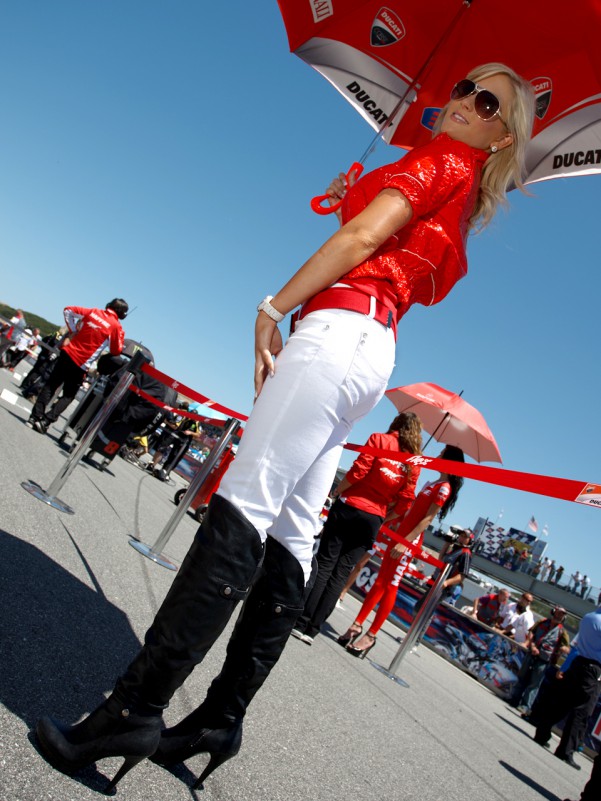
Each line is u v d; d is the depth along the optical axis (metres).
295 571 1.67
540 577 33.44
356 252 1.48
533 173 2.65
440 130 1.79
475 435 9.09
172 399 6.94
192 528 6.45
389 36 2.77
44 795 1.28
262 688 2.80
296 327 1.64
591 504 1.79
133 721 1.38
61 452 6.52
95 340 6.92
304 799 1.86
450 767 3.09
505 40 2.57
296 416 1.48
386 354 1.58
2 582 2.25
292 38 2.96
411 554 5.19
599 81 2.47
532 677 9.07
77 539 3.37
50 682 1.73
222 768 1.82
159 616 1.43
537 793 3.56
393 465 4.55
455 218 1.63
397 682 4.87
